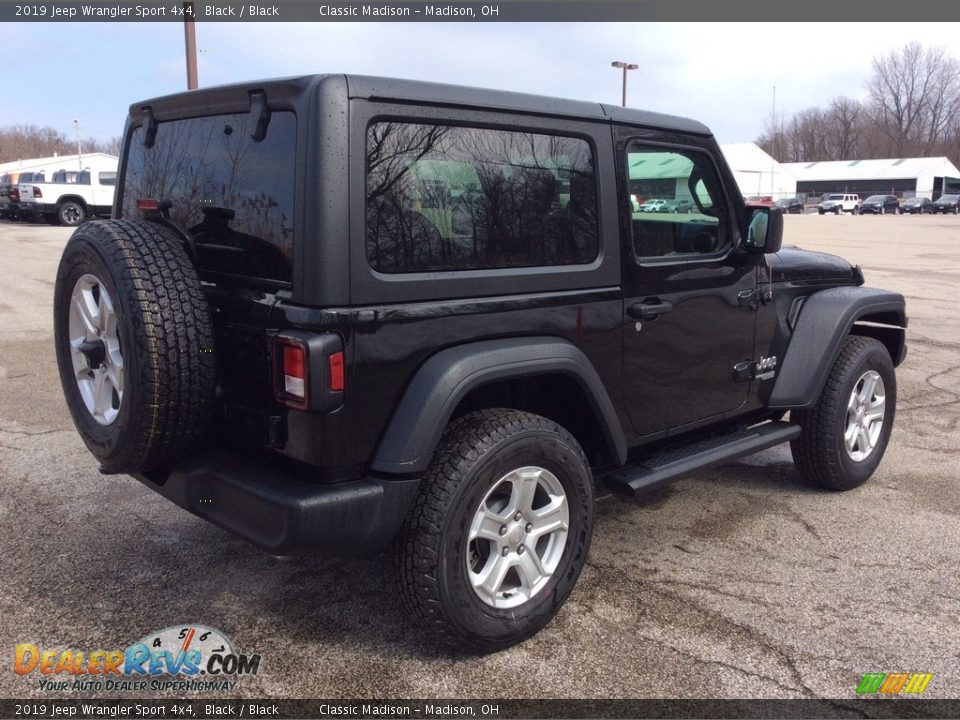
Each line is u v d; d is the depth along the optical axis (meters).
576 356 3.17
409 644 3.11
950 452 5.43
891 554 3.90
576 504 3.19
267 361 2.72
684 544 3.99
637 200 3.50
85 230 2.93
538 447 3.01
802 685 2.89
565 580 3.20
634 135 3.46
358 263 2.63
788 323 4.40
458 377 2.81
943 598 3.49
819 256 4.78
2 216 31.73
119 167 3.71
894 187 80.50
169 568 3.68
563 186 3.21
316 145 2.57
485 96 2.96
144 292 2.70
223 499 2.87
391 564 2.91
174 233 3.14
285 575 3.63
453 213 2.89
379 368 2.71
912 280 14.70
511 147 3.05
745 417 4.43
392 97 2.70
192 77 14.80
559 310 3.18
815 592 3.53
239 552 3.84
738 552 3.91
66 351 3.22
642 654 3.06
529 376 3.23
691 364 3.80
